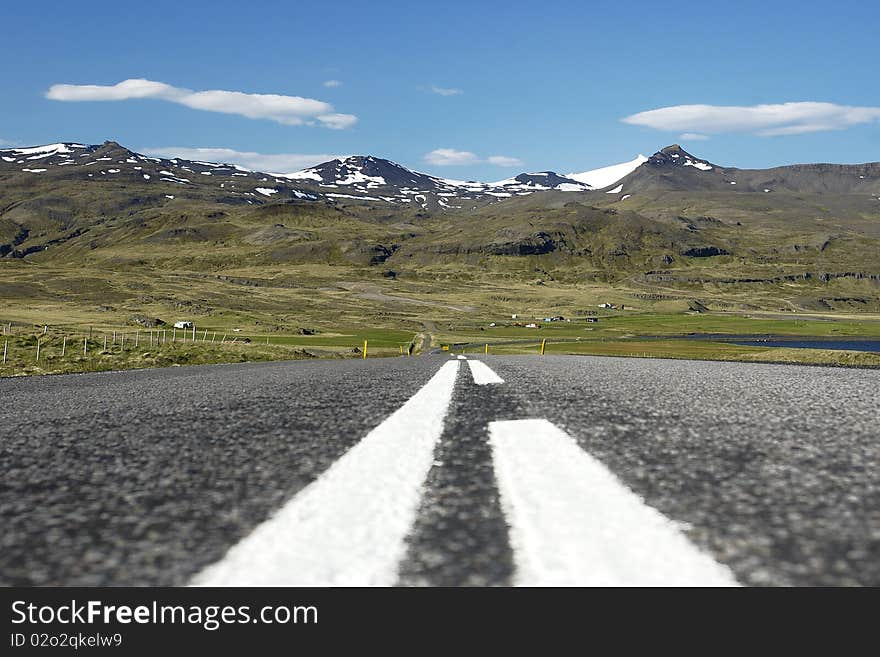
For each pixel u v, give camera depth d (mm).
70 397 7070
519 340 164000
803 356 49469
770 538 1853
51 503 2338
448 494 2396
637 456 3150
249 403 5820
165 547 1816
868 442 3598
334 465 2930
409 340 151875
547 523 2002
